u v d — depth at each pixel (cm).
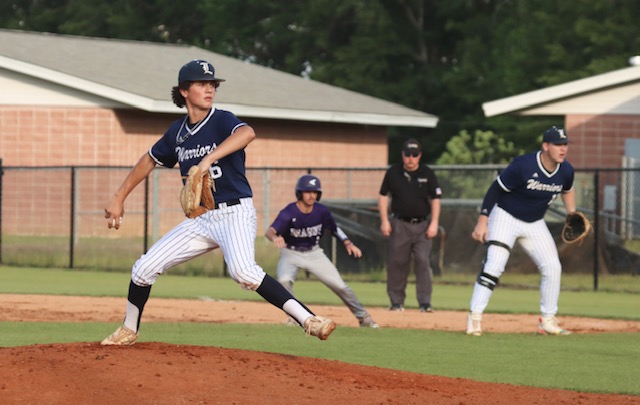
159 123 8569
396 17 14350
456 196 9469
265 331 3369
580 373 2616
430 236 4281
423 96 14138
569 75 11850
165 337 3142
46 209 8319
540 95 8431
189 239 2159
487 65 13788
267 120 9056
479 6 14500
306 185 3522
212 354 2128
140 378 1906
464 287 5884
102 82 8131
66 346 2147
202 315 4016
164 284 5662
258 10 15138
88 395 1820
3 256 6925
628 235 7456
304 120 9231
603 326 3872
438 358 2831
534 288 5800
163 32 15350
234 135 2047
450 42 14625
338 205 6519
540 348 3102
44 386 1850
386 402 1914
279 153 9162
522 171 3269
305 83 10350
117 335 2216
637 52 11838
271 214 9031
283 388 1938
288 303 2097
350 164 9819
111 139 8288
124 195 2244
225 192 2111
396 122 9744
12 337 3084
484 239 3431
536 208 3362
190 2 15138
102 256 6856
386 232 4300
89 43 9625
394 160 14062
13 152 8388
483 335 3419
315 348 2942
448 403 1956
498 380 2475
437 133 13900
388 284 4359
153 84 8581
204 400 1828
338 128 9688
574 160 8488
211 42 15238
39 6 15500
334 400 1897
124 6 15100
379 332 3431
